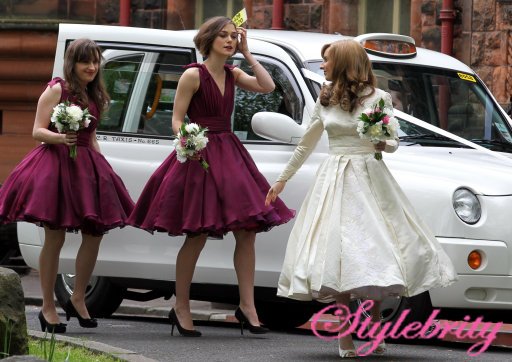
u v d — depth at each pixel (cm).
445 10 2325
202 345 1178
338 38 1442
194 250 1238
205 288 1376
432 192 1229
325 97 1101
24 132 2805
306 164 1313
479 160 1306
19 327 929
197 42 1236
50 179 1205
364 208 1072
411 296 1159
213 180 1214
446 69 1441
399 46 1432
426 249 1074
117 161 1376
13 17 2750
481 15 2308
